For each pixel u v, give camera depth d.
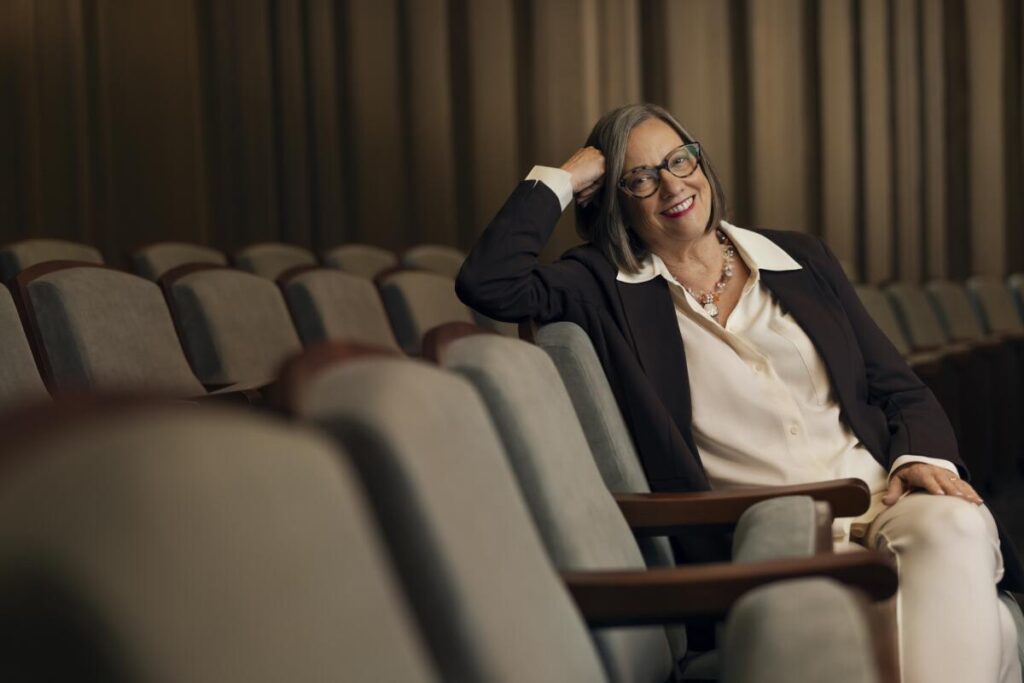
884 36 6.68
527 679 0.85
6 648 0.44
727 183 6.72
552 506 1.26
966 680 1.52
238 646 0.49
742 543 1.37
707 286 2.04
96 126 5.79
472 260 1.94
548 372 1.45
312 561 0.54
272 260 4.49
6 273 3.54
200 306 2.97
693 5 6.67
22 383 2.10
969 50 6.67
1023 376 4.83
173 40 5.98
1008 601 1.82
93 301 2.43
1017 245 6.70
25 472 0.45
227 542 0.50
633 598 1.20
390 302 3.85
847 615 0.94
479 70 6.52
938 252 6.73
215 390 2.72
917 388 2.00
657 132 2.02
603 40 6.61
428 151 6.46
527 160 6.60
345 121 6.42
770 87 6.69
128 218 5.88
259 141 6.24
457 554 0.80
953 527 1.62
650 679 1.38
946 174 6.75
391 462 0.77
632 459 1.80
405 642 0.59
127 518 0.47
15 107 5.49
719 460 1.94
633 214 2.03
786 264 2.02
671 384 1.93
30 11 5.53
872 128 6.70
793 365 1.96
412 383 0.85
